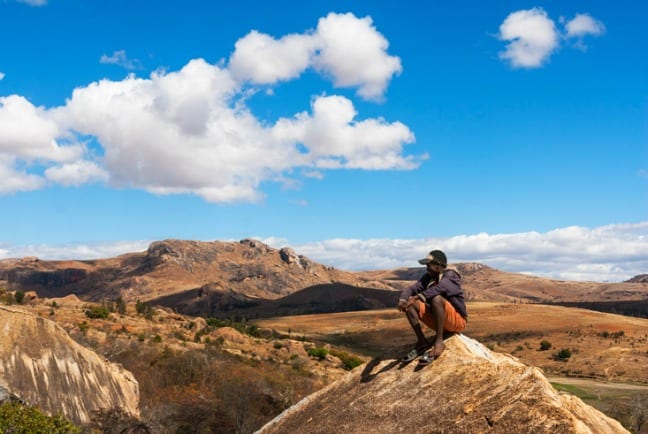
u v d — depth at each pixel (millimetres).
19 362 31469
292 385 78125
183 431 54531
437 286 7164
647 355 170625
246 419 59719
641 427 79562
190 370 77625
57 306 133625
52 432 20172
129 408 36438
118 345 86438
